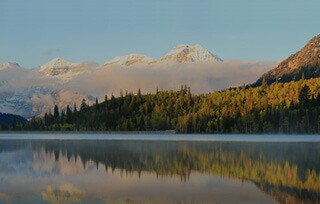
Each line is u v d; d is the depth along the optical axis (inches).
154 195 1590.8
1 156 3179.1
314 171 2128.4
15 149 4023.1
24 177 2047.2
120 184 1829.5
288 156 2955.2
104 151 3671.3
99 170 2290.8
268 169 2228.1
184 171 2207.2
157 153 3366.1
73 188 1743.4
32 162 2711.6
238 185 1761.8
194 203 1460.4
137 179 1963.6
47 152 3607.3
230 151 3499.0
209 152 3415.4
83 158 2982.3
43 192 1660.9
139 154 3280.0
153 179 1956.2
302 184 1766.7
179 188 1718.8
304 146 4101.9
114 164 2568.9
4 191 1681.8
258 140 5482.3
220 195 1572.3
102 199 1537.9
